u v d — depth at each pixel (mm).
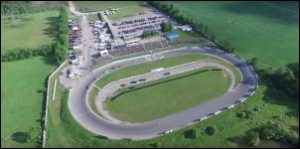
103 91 155375
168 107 145125
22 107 145625
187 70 167125
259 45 186125
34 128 134500
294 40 190000
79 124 136500
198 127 134000
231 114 139750
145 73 166000
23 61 176875
